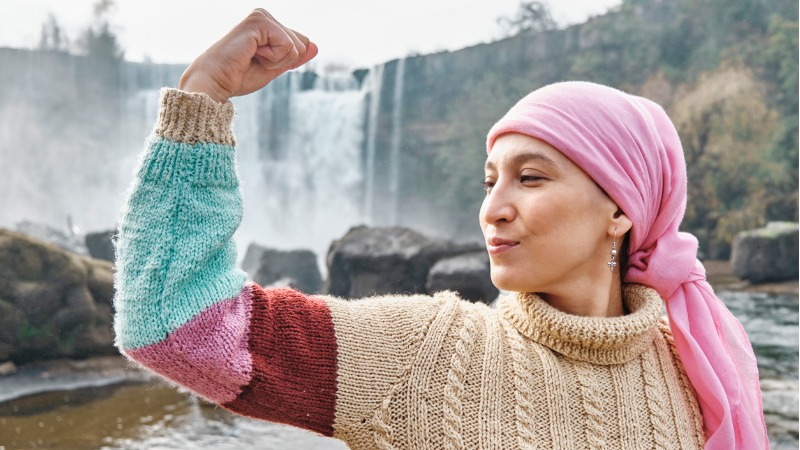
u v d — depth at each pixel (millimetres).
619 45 20156
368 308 1120
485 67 22422
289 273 14953
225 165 998
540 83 21500
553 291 1143
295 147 21750
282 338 1018
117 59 23375
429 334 1085
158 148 962
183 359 928
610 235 1146
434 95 22953
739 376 1288
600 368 1138
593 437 1079
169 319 915
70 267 7992
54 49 22969
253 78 1074
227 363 945
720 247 16656
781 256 12008
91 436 5652
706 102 17672
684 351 1258
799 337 8531
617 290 1243
